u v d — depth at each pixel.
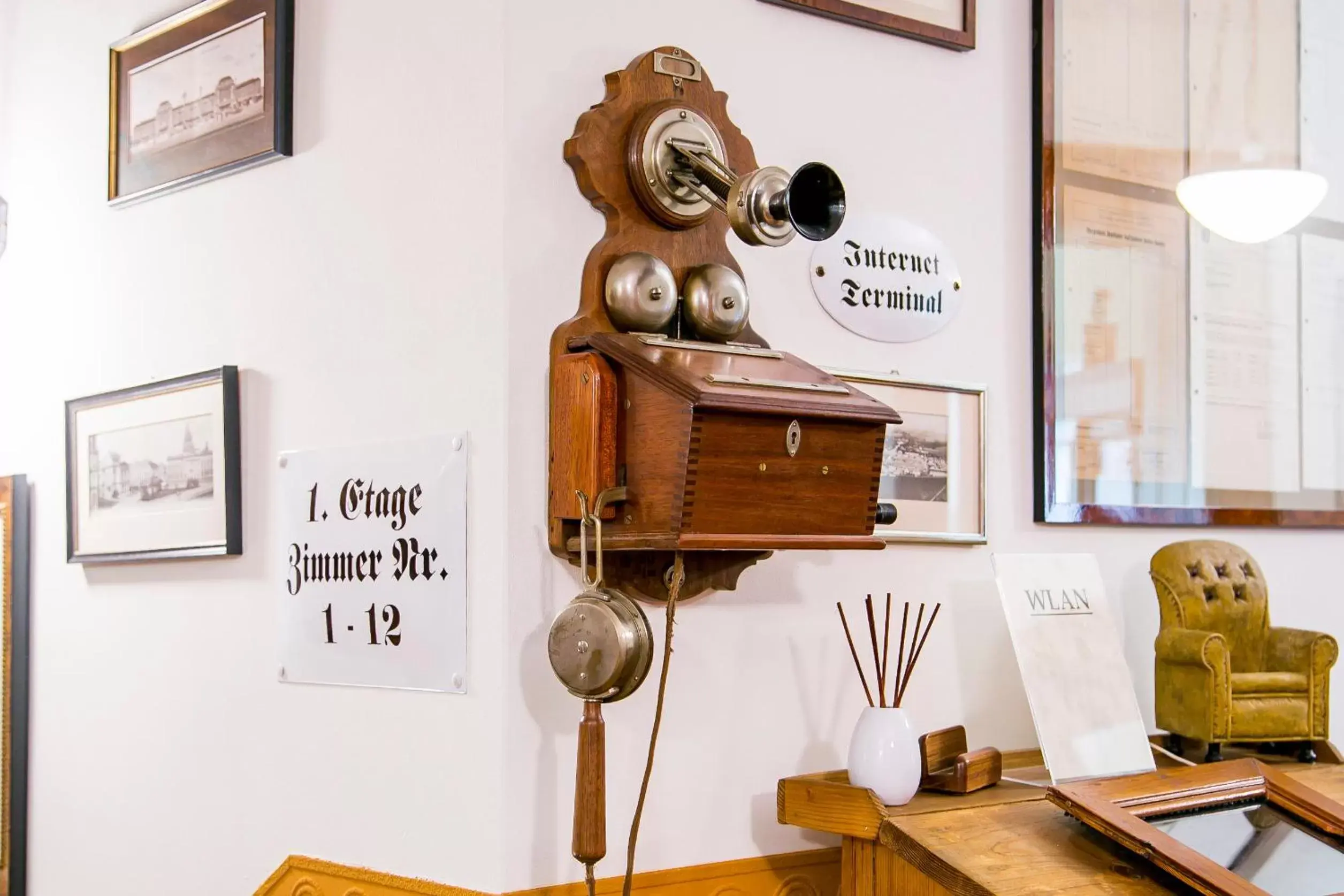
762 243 1.77
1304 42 3.02
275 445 2.24
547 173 1.93
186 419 2.41
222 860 2.29
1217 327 2.80
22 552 2.83
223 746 2.31
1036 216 2.49
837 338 2.21
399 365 2.03
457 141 1.96
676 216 1.96
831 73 2.24
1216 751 2.42
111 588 2.60
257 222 2.32
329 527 2.12
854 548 1.80
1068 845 1.83
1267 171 2.80
